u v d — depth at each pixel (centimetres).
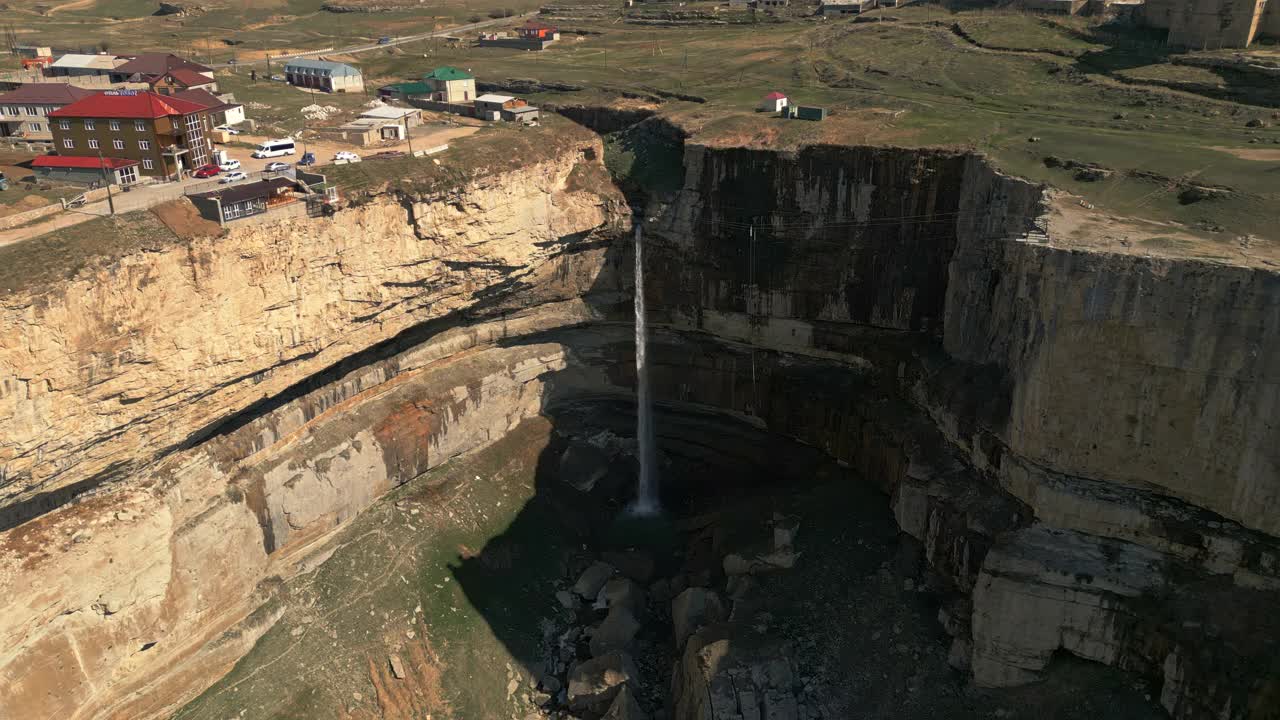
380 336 7156
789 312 7719
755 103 9150
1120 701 4906
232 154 8100
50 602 5112
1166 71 8250
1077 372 4978
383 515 7125
